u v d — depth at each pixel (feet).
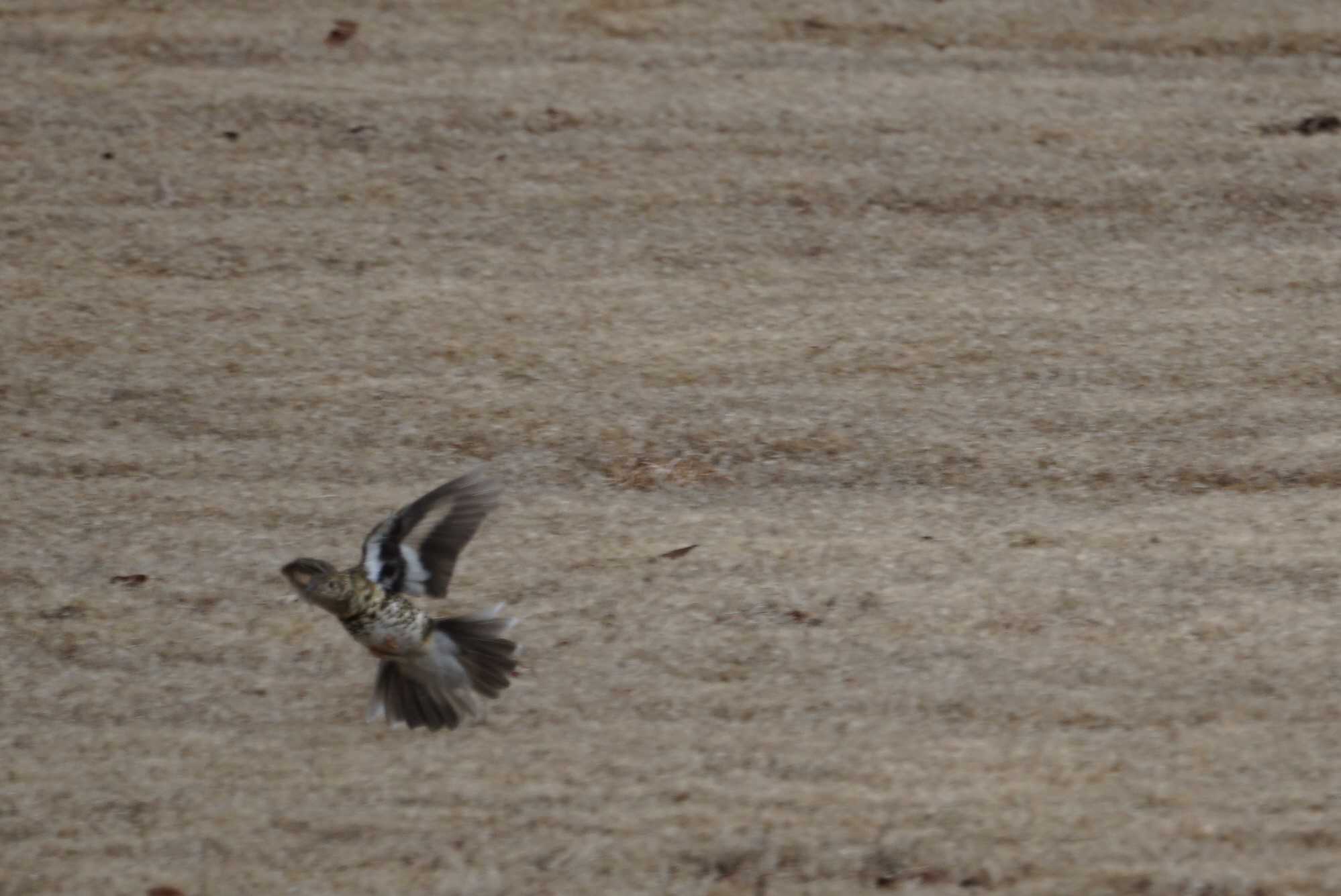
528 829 31.19
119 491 44.88
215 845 31.01
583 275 55.06
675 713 35.09
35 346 51.47
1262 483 44.19
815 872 29.78
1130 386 48.98
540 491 44.78
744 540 41.98
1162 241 56.75
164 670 37.42
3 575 40.96
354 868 30.25
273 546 42.16
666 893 29.35
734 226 57.57
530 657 37.32
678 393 48.93
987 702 35.09
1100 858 29.76
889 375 49.65
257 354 51.11
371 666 37.52
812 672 36.47
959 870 29.63
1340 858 29.53
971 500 43.91
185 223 57.98
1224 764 32.55
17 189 59.67
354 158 61.62
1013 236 57.06
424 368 50.34
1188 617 38.06
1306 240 56.75
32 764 33.86
